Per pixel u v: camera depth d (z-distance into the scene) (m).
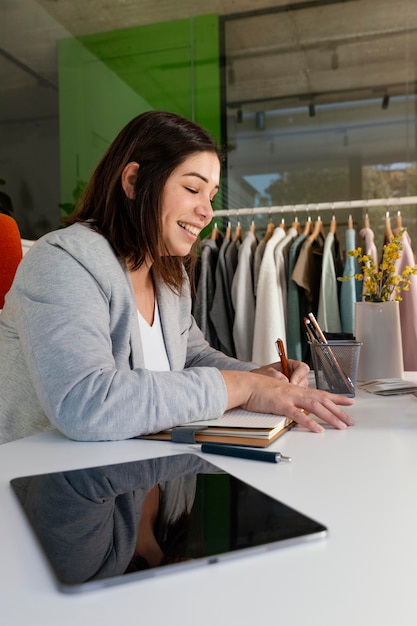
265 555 0.36
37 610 0.30
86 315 0.85
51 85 4.00
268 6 4.07
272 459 0.61
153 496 0.47
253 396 0.83
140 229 1.05
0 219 1.57
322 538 0.39
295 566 0.35
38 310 0.84
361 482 0.53
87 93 4.03
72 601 0.31
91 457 0.65
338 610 0.29
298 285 2.40
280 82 4.14
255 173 4.21
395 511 0.45
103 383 0.75
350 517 0.43
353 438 0.73
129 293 0.98
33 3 3.99
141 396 0.75
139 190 1.05
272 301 2.37
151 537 0.38
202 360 1.31
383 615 0.29
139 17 4.07
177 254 1.14
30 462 0.63
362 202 2.52
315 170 4.16
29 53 4.00
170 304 1.17
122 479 0.53
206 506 0.44
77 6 4.02
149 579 0.33
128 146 1.06
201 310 2.58
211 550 0.36
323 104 4.13
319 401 0.82
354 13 4.02
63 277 0.88
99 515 0.43
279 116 4.17
